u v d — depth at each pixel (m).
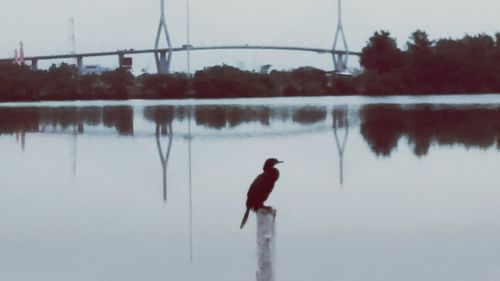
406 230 26.91
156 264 23.09
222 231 27.56
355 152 53.66
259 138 67.62
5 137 73.19
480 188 35.84
